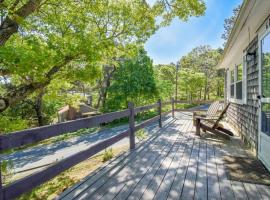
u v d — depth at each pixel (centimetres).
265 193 302
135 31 793
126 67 2036
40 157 1041
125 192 302
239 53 735
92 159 609
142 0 797
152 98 2103
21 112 1648
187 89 3216
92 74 677
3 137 197
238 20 423
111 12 731
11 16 494
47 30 625
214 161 443
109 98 2127
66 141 1386
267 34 411
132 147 536
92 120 354
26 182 221
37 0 548
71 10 661
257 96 459
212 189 313
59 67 631
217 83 3722
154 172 378
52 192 392
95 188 312
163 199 283
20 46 483
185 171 384
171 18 876
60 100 903
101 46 677
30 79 589
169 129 834
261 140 442
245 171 385
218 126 712
